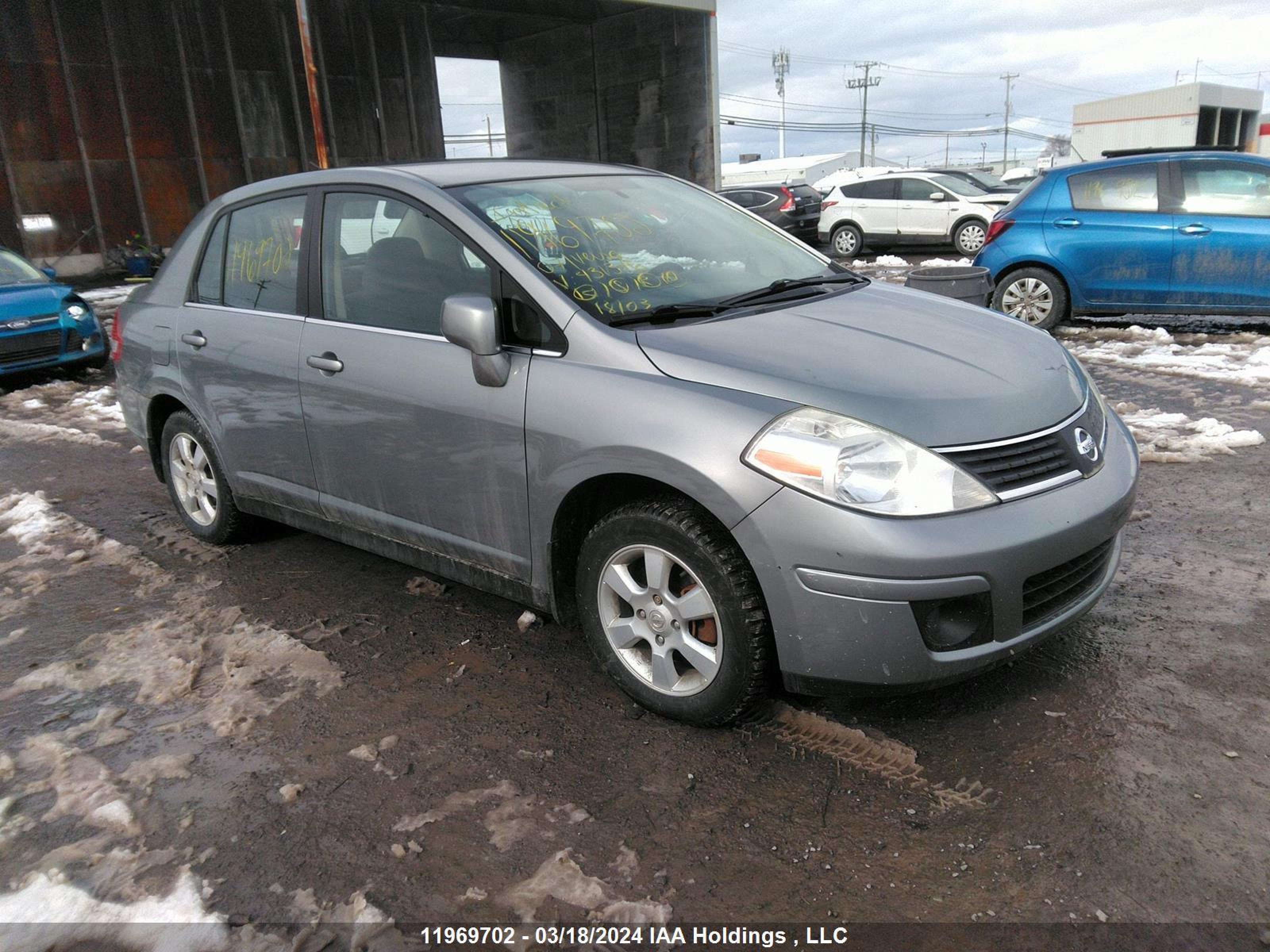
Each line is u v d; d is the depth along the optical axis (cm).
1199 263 802
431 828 242
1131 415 595
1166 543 399
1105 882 212
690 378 262
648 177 395
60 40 2083
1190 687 288
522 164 369
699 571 259
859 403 247
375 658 334
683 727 282
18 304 905
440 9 2786
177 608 383
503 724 289
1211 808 233
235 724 294
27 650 354
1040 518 248
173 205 2289
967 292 583
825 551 237
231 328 390
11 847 242
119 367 467
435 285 318
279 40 2414
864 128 6862
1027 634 256
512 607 371
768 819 239
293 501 387
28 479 593
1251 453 511
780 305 318
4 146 2036
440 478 318
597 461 269
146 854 237
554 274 298
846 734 272
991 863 220
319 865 230
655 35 2916
